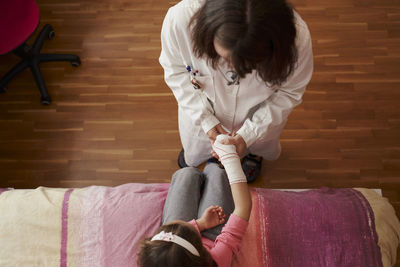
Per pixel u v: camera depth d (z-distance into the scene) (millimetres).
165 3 2535
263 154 1911
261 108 1385
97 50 2465
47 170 2215
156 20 2506
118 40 2479
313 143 2199
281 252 1354
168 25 1146
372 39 2377
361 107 2246
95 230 1404
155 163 2209
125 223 1407
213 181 1464
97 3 2564
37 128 2303
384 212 1410
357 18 2424
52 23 2545
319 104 2262
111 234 1392
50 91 2381
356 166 2143
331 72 2320
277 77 962
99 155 2234
